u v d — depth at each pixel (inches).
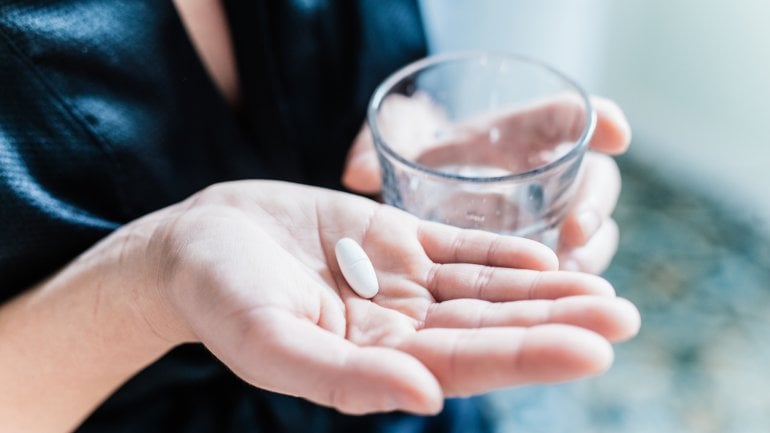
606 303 11.8
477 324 12.4
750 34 28.0
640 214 31.9
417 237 14.0
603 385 26.3
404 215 14.3
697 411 25.3
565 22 26.0
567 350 11.1
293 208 14.5
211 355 17.0
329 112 18.8
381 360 11.4
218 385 17.5
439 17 23.0
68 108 15.0
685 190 32.8
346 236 14.3
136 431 16.7
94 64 15.1
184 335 14.6
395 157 14.8
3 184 14.4
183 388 17.3
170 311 14.0
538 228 15.1
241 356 12.2
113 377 15.8
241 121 17.8
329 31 17.9
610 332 11.7
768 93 28.8
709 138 31.6
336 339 11.8
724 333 27.4
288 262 13.3
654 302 28.7
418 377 11.2
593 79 32.5
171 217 14.4
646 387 26.1
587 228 16.0
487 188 14.3
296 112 18.1
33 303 14.9
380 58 18.6
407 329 12.6
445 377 11.8
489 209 14.6
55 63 14.8
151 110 15.9
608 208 16.7
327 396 11.6
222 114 16.8
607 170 17.3
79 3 15.0
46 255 15.1
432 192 14.7
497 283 13.0
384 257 13.9
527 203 14.6
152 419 16.9
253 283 12.4
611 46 31.9
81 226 15.3
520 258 13.3
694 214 31.7
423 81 17.3
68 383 15.5
